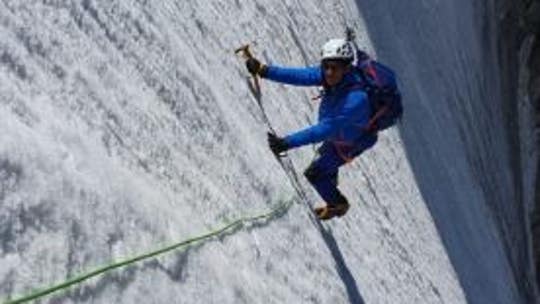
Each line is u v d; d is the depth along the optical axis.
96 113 5.25
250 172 7.81
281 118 9.95
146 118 5.97
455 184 23.03
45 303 3.94
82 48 5.43
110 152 5.20
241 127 8.18
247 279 6.36
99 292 4.37
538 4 40.38
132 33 6.34
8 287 3.77
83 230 4.47
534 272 32.25
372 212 12.78
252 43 10.07
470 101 31.38
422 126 21.94
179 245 5.41
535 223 34.97
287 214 8.33
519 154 37.12
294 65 12.02
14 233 3.95
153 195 5.45
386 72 8.48
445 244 18.47
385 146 16.64
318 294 8.09
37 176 4.26
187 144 6.59
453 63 30.47
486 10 39.31
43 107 4.64
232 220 6.72
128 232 4.90
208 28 8.50
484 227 25.06
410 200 16.69
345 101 8.32
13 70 4.54
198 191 6.33
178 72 6.98
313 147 10.99
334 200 9.30
